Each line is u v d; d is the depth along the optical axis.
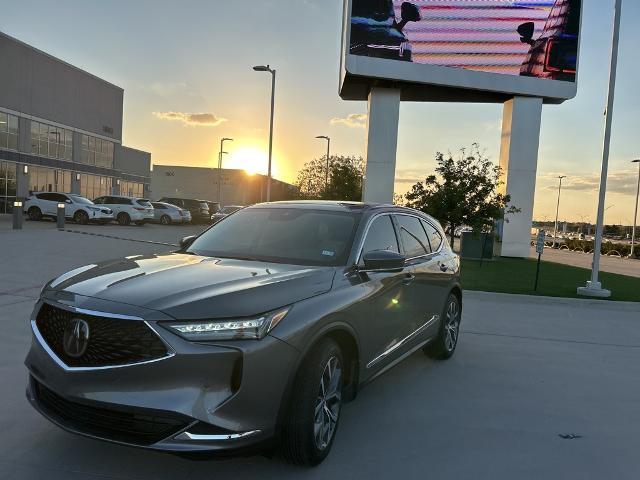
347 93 24.44
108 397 2.86
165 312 2.90
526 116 22.89
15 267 11.09
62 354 3.08
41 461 3.34
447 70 21.41
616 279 16.12
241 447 2.90
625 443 4.07
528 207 23.20
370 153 22.17
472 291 10.86
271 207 4.95
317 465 3.45
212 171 84.25
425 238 5.73
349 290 3.79
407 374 5.60
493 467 3.59
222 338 2.91
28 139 37.69
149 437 2.87
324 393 3.45
